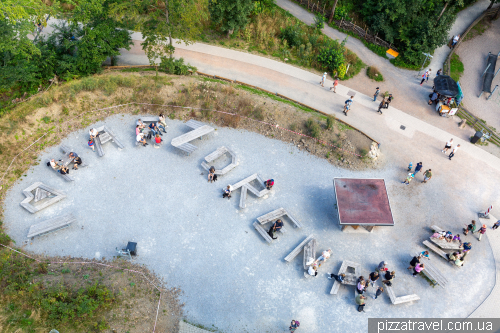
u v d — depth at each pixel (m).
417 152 28.16
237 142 27.50
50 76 29.34
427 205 25.02
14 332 17.19
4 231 21.52
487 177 26.86
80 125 27.11
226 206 23.88
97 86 28.55
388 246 22.91
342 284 21.06
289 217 23.27
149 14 29.39
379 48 36.75
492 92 33.06
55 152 25.58
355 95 32.16
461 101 32.62
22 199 23.03
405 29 35.81
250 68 33.50
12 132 25.28
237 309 19.81
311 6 40.75
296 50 36.03
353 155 27.25
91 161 25.34
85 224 22.34
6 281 19.16
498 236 23.69
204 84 29.98
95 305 18.36
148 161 25.72
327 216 24.03
